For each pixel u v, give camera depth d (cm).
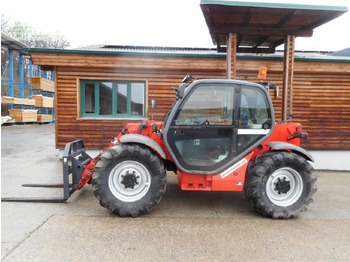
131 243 280
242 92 363
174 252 264
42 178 530
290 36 594
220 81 357
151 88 694
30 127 1856
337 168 707
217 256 259
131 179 353
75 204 390
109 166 344
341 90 699
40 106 2169
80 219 337
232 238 297
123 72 687
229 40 582
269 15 526
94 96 705
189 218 353
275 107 700
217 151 362
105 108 709
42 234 294
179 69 688
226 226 329
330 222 349
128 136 357
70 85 683
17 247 265
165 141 354
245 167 362
